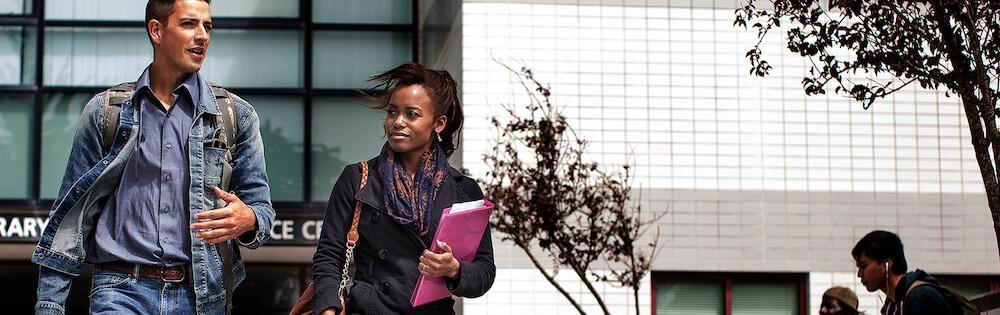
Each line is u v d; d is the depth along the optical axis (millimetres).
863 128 14430
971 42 7562
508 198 11906
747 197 14305
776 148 14367
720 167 14320
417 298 4895
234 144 5168
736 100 14383
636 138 14266
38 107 16406
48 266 4938
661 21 14414
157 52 5055
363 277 5051
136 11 16641
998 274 14398
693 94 14359
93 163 5016
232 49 16625
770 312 14375
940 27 7617
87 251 5031
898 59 7758
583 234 12539
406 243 5031
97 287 4949
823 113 14414
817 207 14359
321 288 4953
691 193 14250
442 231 4789
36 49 16484
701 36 14422
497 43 14211
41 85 16438
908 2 7691
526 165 12883
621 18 14367
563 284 14016
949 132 14477
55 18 16547
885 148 14438
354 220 5027
